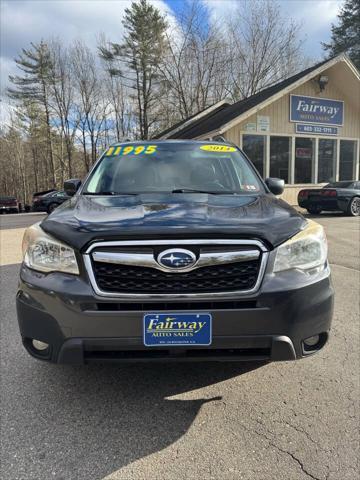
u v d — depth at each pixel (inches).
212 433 89.4
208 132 647.1
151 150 155.3
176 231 84.3
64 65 1729.8
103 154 156.2
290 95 692.7
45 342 88.3
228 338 84.4
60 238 89.0
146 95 1466.5
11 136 2098.9
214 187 134.6
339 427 90.5
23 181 2107.5
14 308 175.0
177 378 113.7
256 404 100.5
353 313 162.4
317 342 94.6
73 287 85.1
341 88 735.1
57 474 77.2
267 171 690.2
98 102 1763.0
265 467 78.4
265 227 88.5
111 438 88.0
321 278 91.4
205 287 84.4
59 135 1862.7
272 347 86.4
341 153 762.8
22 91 1737.2
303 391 106.0
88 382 111.7
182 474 76.9
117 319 83.6
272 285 85.4
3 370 118.4
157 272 84.0
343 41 1519.4
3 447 85.0
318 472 76.9
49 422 93.7
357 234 372.2
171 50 1257.4
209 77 1192.2
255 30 1135.6
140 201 112.3
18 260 287.7
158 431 90.2
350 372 115.3
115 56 1461.6
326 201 542.9
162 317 83.1
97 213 99.1
